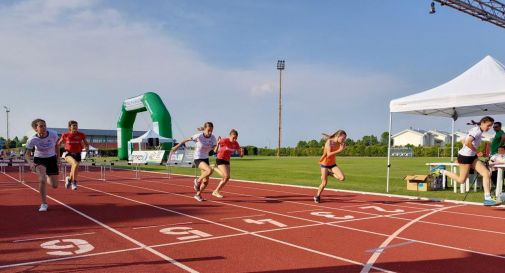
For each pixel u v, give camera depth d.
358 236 6.36
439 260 5.06
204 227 6.99
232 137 10.83
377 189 13.36
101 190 12.88
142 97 35.50
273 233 6.55
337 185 14.75
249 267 4.73
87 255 5.19
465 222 7.55
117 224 7.21
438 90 11.92
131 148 36.50
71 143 12.13
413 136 88.81
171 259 5.04
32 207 9.10
